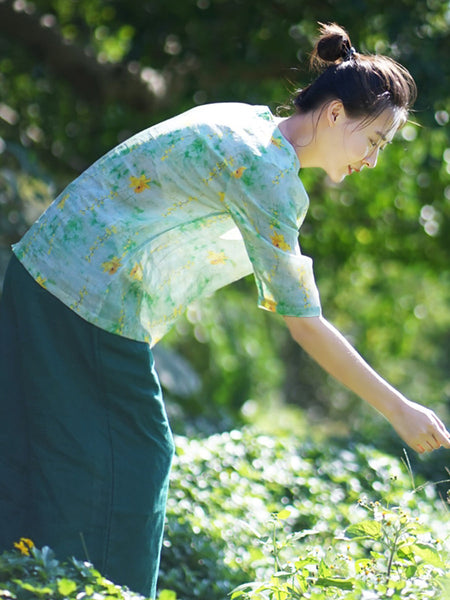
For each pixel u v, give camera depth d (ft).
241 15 35.94
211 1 36.27
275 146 12.56
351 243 47.01
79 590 11.57
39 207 32.83
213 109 13.00
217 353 50.96
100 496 12.76
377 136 12.96
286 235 12.37
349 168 13.24
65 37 39.29
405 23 33.63
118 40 41.70
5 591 11.05
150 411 13.12
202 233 13.35
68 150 40.96
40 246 13.00
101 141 40.65
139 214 12.85
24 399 13.01
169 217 12.94
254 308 57.88
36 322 12.87
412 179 44.57
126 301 12.92
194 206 12.84
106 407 12.94
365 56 13.33
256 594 12.65
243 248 13.84
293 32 35.55
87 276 12.73
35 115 41.14
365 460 26.55
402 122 13.24
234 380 52.85
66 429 12.74
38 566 11.62
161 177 12.73
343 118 12.82
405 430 12.43
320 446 27.22
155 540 13.26
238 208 12.48
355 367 12.54
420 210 45.32
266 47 35.99
